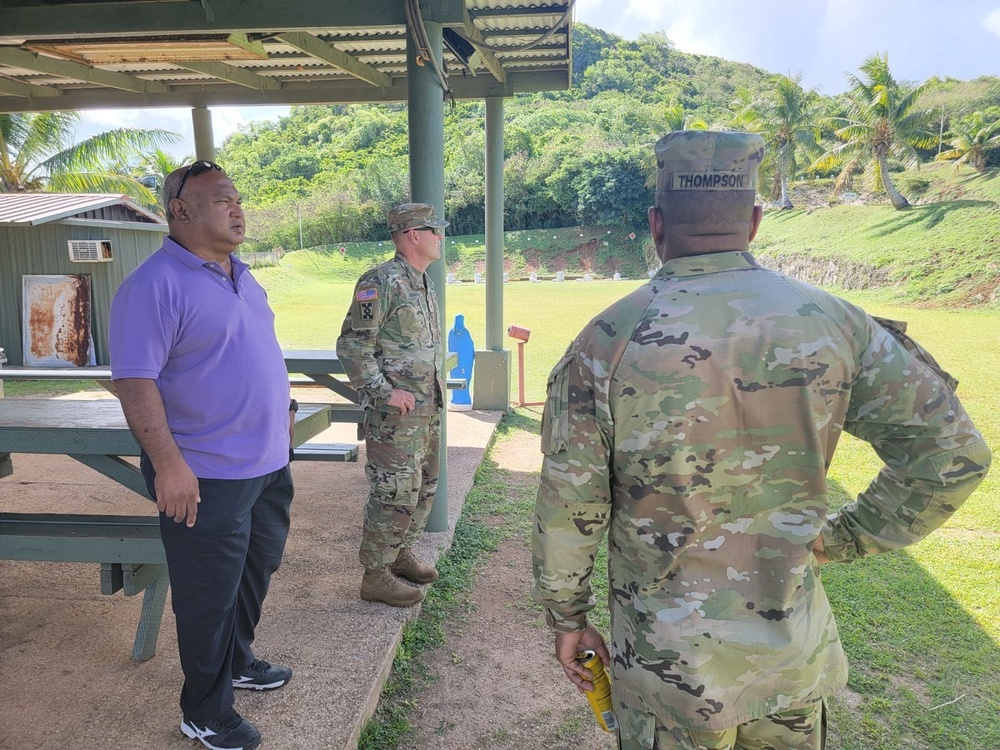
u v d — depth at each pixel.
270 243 62.38
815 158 49.91
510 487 5.13
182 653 2.05
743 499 1.24
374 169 65.94
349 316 2.87
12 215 10.84
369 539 3.01
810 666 1.27
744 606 1.25
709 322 1.22
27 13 3.54
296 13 3.49
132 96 6.61
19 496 4.47
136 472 2.58
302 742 2.18
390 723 2.47
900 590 3.52
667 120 65.00
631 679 1.31
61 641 2.74
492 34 4.99
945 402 1.22
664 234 1.31
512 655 2.93
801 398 1.21
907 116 43.62
